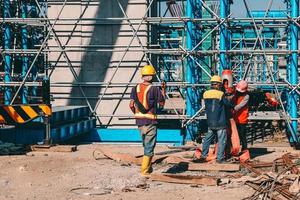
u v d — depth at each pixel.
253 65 27.17
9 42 18.91
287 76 17.12
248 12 16.64
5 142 14.98
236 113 12.88
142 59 17.86
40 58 20.48
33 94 20.28
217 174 10.85
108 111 18.14
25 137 14.94
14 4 19.97
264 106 24.25
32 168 11.38
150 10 18.38
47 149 14.06
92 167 11.50
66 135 15.48
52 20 17.72
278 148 15.38
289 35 17.08
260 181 9.60
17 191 9.26
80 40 18.17
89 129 17.27
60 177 10.42
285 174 10.20
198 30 18.42
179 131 16.92
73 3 18.19
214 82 11.72
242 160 12.15
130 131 17.27
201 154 12.10
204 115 17.11
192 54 16.62
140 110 10.32
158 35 21.78
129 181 10.02
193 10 17.02
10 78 18.94
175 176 9.94
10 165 11.73
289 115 16.48
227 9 17.05
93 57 18.19
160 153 13.94
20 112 14.00
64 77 18.27
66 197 8.80
